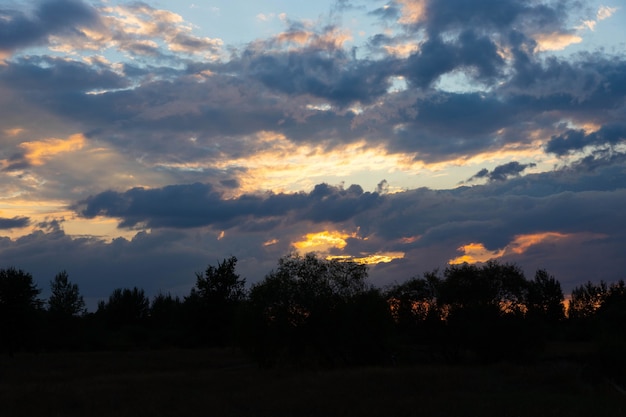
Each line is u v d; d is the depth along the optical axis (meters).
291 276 39.69
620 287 79.94
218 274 81.75
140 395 22.70
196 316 81.31
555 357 38.38
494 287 47.91
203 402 20.86
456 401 20.30
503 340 38.12
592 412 18.50
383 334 39.31
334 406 19.80
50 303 76.69
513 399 20.97
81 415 18.91
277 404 20.25
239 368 42.81
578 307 84.19
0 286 59.03
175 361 49.72
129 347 79.19
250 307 39.12
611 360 26.22
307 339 38.78
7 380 33.81
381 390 22.59
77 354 61.28
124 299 108.38
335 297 39.06
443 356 42.78
